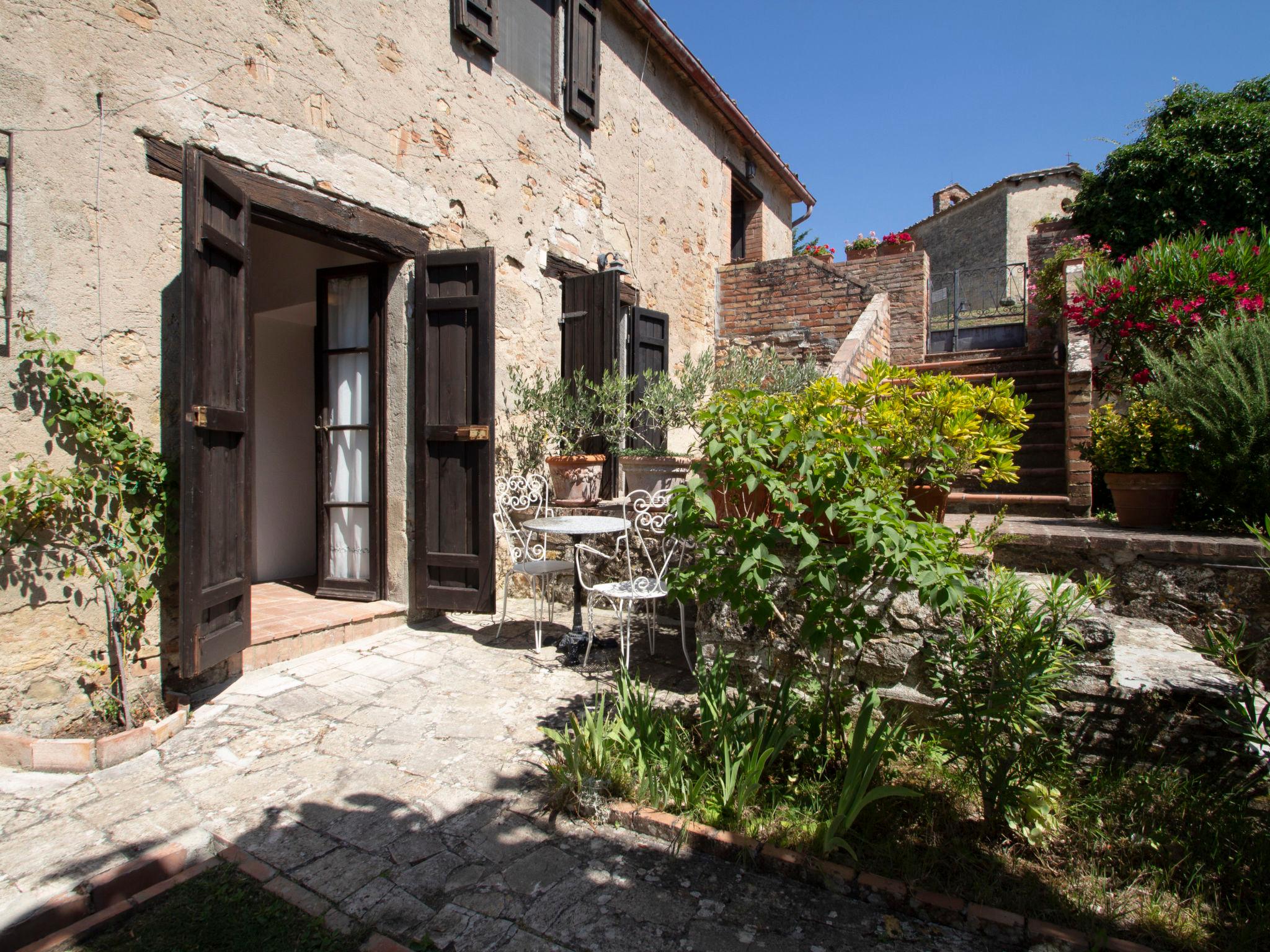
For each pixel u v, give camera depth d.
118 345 3.20
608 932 1.88
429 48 4.97
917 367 7.18
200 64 3.54
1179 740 2.30
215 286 3.32
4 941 1.82
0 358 2.79
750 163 10.47
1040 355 6.59
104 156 3.15
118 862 2.14
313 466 6.66
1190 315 4.63
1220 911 1.89
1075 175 15.54
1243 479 3.48
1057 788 2.27
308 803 2.51
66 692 2.96
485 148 5.47
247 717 3.24
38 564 2.87
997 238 16.36
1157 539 3.34
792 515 2.46
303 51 4.08
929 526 2.36
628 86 7.43
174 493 3.31
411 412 4.92
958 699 2.22
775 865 2.14
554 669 3.96
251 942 1.84
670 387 5.79
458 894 2.03
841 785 2.45
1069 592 2.30
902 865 2.09
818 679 2.85
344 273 5.09
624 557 5.12
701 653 3.29
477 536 4.68
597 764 2.56
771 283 9.24
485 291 4.65
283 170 3.95
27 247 2.90
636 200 7.57
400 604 4.92
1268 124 7.87
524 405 5.65
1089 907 1.92
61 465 2.96
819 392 3.22
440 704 3.42
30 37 2.91
